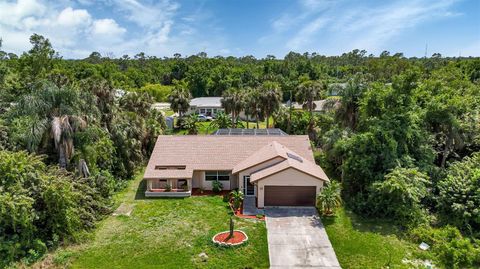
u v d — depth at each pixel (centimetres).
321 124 4100
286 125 4753
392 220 2306
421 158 2712
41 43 5147
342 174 2836
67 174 2334
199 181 2930
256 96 4850
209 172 2905
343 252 1925
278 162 2686
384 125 2662
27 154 2122
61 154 2372
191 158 2970
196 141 3155
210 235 2102
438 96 2900
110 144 2838
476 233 2066
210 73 9731
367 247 1970
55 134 2272
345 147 2769
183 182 2873
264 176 2492
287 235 2119
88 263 1811
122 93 5094
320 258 1864
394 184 2219
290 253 1912
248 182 2766
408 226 2164
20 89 3491
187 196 2750
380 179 2467
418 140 2725
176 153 3022
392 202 2295
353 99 3278
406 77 2786
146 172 2806
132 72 10675
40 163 2080
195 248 1956
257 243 2017
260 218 2359
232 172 2809
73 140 2419
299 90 5750
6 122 2362
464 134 2792
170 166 2886
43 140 2339
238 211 2473
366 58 14975
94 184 2464
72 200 2050
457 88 4450
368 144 2634
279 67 10869
